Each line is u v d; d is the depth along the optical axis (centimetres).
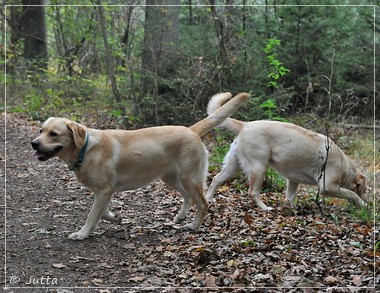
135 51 1219
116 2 1320
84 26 1648
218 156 847
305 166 657
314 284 409
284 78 1283
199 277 430
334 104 1252
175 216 614
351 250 481
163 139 544
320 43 1271
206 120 572
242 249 488
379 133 1167
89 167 512
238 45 1162
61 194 708
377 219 631
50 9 1789
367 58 1310
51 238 525
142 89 1174
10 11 1791
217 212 625
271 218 604
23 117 1323
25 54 1761
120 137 532
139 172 536
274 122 667
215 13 1150
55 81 1505
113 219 566
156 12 1166
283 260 462
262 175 654
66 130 506
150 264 464
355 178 682
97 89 1513
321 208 629
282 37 1283
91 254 484
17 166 860
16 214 610
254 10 1341
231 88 1156
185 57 1155
